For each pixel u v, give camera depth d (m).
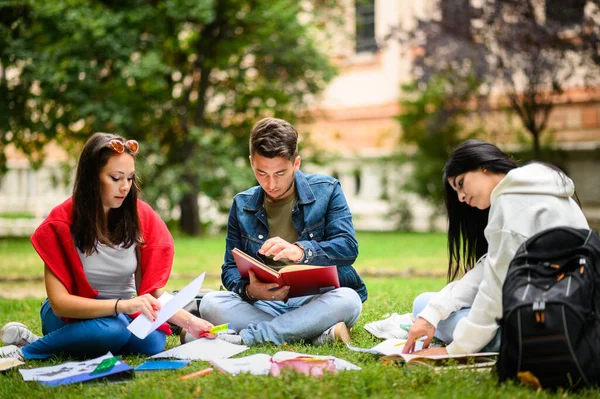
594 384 2.99
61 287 3.83
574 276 3.05
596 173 17.09
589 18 13.02
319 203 4.38
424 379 3.18
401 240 14.70
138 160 15.21
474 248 4.02
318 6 17.28
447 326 3.92
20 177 25.34
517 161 3.72
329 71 16.89
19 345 4.34
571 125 17.50
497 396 2.91
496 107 17.41
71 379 3.38
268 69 16.97
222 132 16.97
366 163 20.12
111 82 14.64
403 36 15.60
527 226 3.32
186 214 16.69
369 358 3.76
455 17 14.23
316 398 2.89
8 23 14.38
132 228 4.02
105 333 3.84
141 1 14.69
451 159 3.71
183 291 3.72
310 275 3.88
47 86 13.95
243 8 16.09
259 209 4.44
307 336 4.19
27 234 17.06
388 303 5.86
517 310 3.02
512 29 13.49
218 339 4.04
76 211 3.89
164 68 14.18
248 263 4.03
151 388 3.16
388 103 20.38
